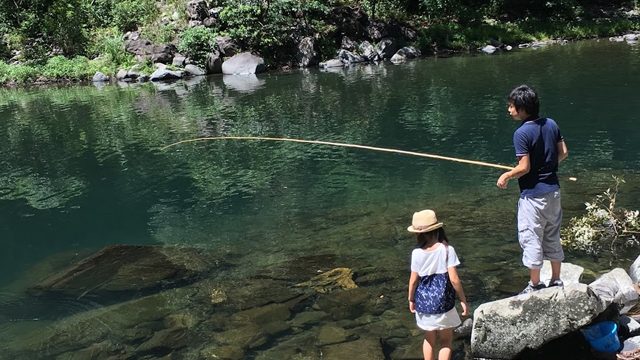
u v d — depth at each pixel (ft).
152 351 14.55
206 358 13.94
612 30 97.50
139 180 33.22
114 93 68.95
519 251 18.88
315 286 17.69
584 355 12.57
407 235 21.68
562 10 106.01
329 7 90.43
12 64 86.17
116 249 22.57
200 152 38.60
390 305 15.96
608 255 18.16
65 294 18.66
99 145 42.22
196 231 24.56
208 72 82.74
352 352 13.48
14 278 20.89
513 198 25.30
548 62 70.33
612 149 32.32
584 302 12.17
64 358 14.61
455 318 12.10
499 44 91.97
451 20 100.32
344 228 23.24
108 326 16.16
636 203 22.84
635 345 12.35
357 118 45.65
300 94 59.57
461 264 18.17
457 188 27.66
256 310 16.34
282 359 13.55
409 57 87.51
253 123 46.24
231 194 29.58
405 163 32.89
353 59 85.30
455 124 41.39
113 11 92.48
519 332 12.50
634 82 51.57
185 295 17.92
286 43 85.97
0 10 91.91
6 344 15.65
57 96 69.15
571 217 21.99
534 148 12.70
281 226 24.27
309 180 31.01
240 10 83.97
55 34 89.40
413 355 13.17
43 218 27.78
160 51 83.97
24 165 38.14
